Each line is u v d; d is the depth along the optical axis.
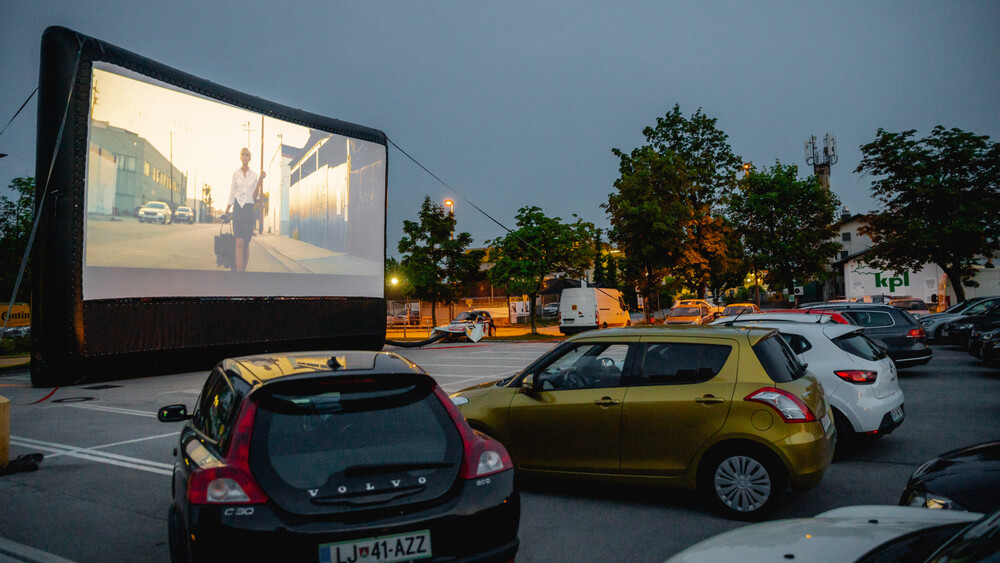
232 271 17.62
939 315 20.86
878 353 7.43
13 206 29.06
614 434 5.44
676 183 33.78
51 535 5.02
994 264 37.88
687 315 28.53
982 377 12.89
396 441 3.28
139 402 12.14
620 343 5.75
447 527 3.12
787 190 34.69
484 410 6.01
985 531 1.92
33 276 14.44
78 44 14.50
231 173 17.83
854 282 41.16
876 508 3.04
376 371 3.56
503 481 3.41
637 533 4.85
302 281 19.64
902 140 30.59
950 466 4.00
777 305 40.69
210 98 17.41
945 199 29.45
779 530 2.71
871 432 6.80
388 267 50.72
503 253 32.78
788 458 4.85
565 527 5.01
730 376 5.22
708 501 5.19
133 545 4.79
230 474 2.96
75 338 14.24
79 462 7.47
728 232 37.44
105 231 14.87
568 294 31.42
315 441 3.17
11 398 12.98
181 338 16.30
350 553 2.91
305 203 19.89
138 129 15.68
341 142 21.33
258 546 2.84
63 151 14.17
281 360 3.91
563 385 5.92
